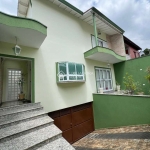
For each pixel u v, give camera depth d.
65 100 5.84
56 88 5.52
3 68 6.02
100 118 7.37
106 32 10.18
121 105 6.42
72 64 5.96
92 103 7.78
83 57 7.57
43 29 3.94
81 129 6.68
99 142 5.21
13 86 6.33
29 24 3.50
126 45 12.67
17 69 6.56
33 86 4.69
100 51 6.86
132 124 5.96
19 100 5.85
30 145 2.15
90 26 8.70
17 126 2.81
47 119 3.35
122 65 10.09
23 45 4.62
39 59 5.08
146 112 5.49
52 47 5.74
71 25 7.11
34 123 3.03
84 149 4.86
